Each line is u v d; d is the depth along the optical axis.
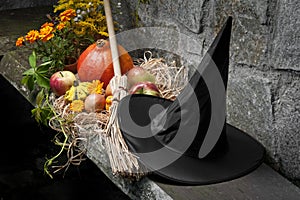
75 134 2.26
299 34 1.94
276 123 2.07
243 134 2.15
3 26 2.98
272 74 2.06
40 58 2.53
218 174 1.98
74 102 2.29
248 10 2.09
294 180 2.06
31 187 2.61
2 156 2.77
